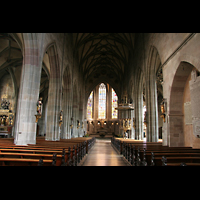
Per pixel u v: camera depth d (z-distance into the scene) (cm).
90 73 4291
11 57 2191
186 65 1092
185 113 1198
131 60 2906
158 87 3234
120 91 4106
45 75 3042
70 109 2355
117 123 4209
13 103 2622
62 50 1897
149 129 1797
